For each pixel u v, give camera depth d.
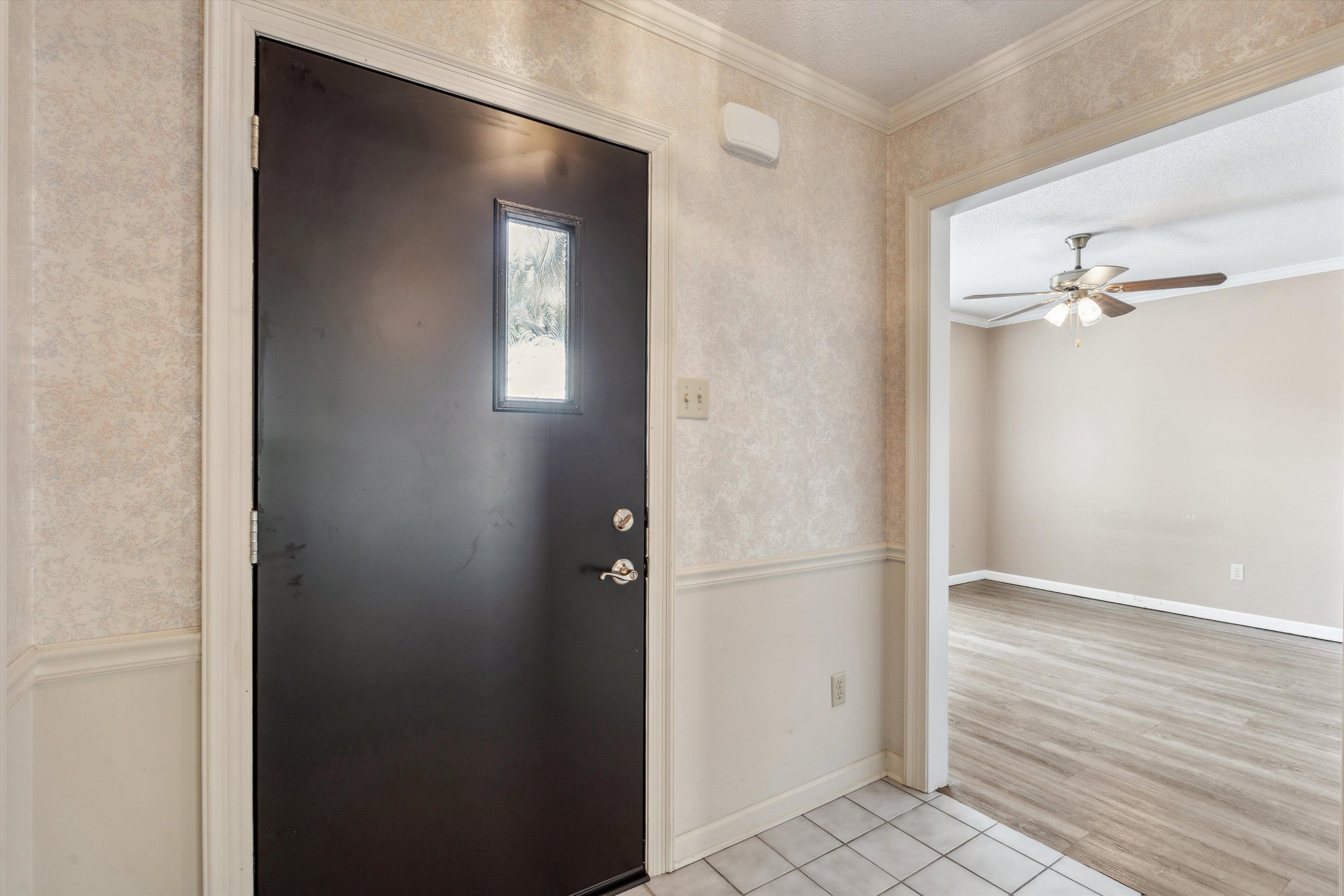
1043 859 1.82
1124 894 1.68
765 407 2.00
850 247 2.23
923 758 2.19
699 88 1.85
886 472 2.34
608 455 1.68
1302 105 2.29
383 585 1.37
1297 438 4.36
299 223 1.27
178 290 1.17
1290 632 4.35
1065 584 5.58
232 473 1.20
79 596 1.09
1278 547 4.43
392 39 1.36
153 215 1.14
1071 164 1.84
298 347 1.27
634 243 1.73
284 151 1.26
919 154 2.24
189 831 1.18
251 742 1.22
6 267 0.88
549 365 1.59
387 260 1.37
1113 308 3.72
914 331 2.22
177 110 1.16
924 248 2.20
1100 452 5.36
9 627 0.96
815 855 1.85
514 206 1.54
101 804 1.11
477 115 1.49
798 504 2.08
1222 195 3.12
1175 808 2.11
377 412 1.36
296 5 1.26
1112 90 1.73
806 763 2.09
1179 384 4.92
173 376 1.16
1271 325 4.48
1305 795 2.20
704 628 1.86
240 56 1.20
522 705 1.55
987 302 5.45
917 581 2.21
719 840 1.88
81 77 1.08
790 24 1.84
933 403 2.20
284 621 1.26
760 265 1.98
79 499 1.09
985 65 2.01
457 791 1.46
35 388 1.05
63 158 1.07
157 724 1.15
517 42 1.54
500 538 1.52
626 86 1.71
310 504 1.29
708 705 1.87
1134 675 3.49
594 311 1.66
